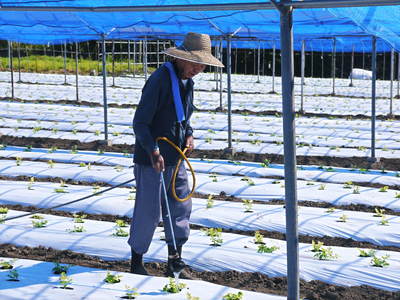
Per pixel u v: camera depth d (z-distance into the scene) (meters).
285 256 5.75
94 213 7.48
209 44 5.11
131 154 11.77
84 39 18.41
